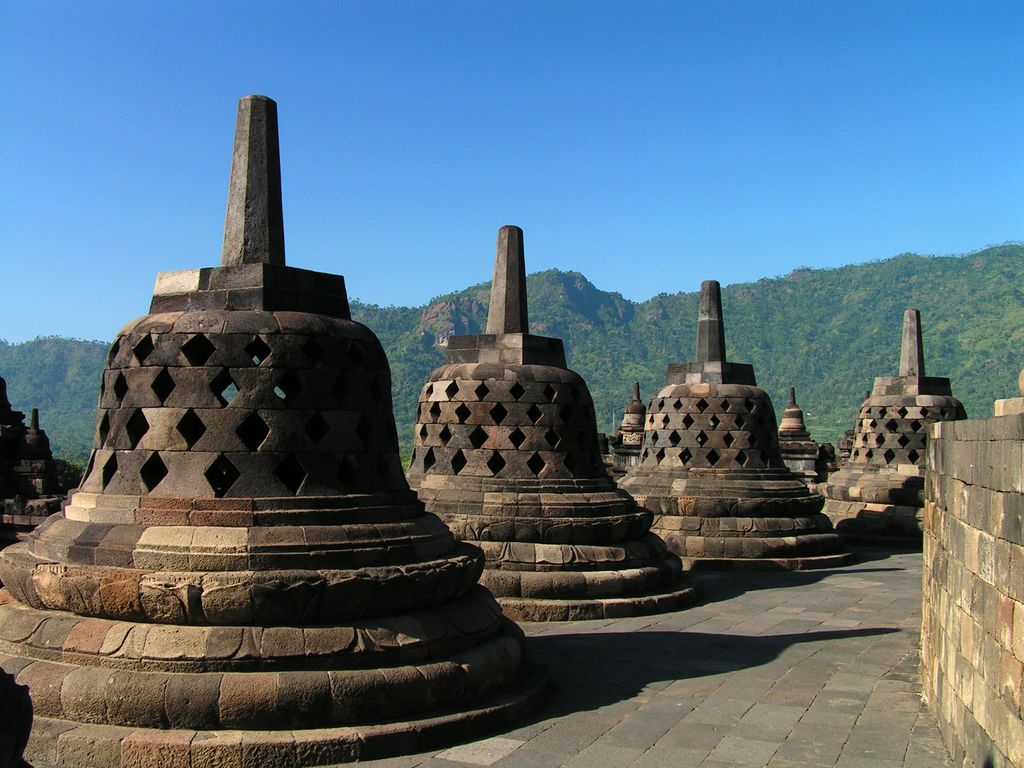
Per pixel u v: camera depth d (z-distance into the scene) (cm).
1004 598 761
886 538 2752
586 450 1864
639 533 1841
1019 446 729
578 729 1020
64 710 902
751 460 2403
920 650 1281
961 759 895
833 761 937
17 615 992
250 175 1107
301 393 1034
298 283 1094
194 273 1098
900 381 2930
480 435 1819
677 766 916
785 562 2266
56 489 2395
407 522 1078
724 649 1420
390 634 972
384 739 909
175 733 877
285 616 939
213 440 1009
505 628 1159
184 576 926
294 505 995
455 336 1930
